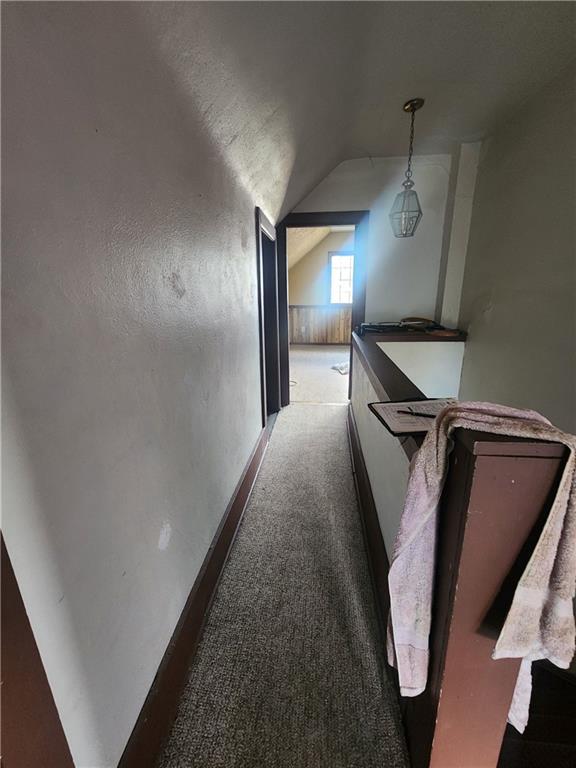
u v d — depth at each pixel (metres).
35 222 0.55
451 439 0.72
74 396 0.65
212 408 1.50
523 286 2.29
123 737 0.82
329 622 1.37
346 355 6.88
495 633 0.73
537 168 2.13
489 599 0.71
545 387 2.06
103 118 0.71
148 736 0.92
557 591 0.64
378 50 1.60
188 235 1.20
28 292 0.54
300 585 1.54
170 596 1.09
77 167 0.65
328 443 3.01
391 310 3.64
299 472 2.53
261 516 2.03
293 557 1.71
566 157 1.89
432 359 3.29
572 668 1.34
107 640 0.76
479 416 0.68
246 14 0.91
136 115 0.83
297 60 1.28
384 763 0.96
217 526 1.59
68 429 0.64
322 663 1.22
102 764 0.75
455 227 3.14
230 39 0.95
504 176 2.52
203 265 1.36
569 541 0.62
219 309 1.58
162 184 0.99
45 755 0.57
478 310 2.91
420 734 0.90
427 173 3.28
